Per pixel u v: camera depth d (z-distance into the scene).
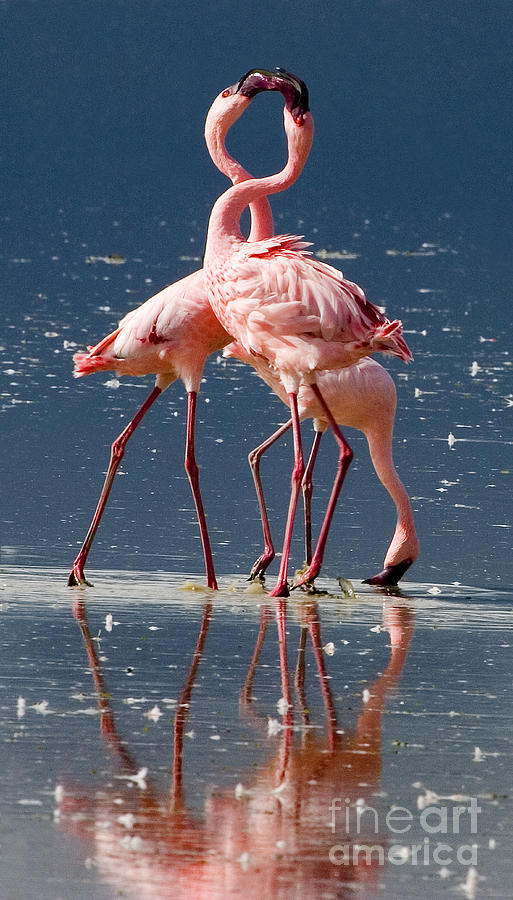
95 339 25.25
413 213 62.38
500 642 10.72
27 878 6.35
